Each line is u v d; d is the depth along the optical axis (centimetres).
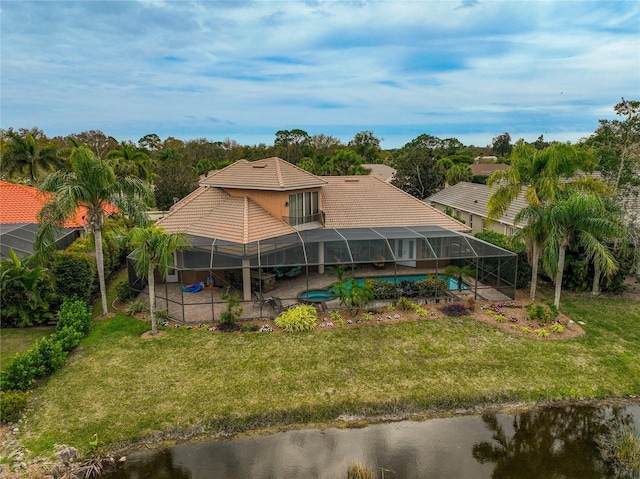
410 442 1428
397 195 3700
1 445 1335
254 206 3083
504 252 2600
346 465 1322
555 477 1286
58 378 1719
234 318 2222
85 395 1609
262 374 1770
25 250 2742
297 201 3134
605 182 3020
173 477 1267
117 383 1691
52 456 1301
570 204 2177
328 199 3569
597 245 2170
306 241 2611
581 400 1647
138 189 2352
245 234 2645
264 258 2464
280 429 1483
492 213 2788
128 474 1277
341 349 1983
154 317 2114
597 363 1873
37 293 2194
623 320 2319
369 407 1574
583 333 2152
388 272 3212
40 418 1471
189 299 2634
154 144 13050
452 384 1709
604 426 1512
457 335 2122
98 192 2231
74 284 2359
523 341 2064
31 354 1695
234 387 1678
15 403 1470
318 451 1381
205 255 2425
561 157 2439
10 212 3625
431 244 2805
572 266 2755
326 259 2616
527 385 1711
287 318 2202
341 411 1557
